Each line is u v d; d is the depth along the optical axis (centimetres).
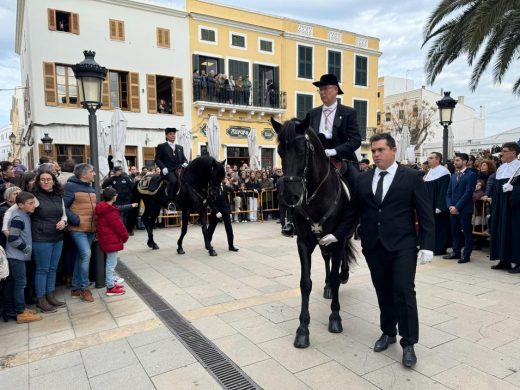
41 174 456
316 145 357
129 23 1753
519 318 415
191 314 448
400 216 322
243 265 673
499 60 959
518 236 585
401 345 328
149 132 1814
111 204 529
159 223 1167
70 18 1628
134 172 1275
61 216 478
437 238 740
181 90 1895
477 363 322
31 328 421
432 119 3759
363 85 2516
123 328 414
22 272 439
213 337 385
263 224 1216
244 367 325
